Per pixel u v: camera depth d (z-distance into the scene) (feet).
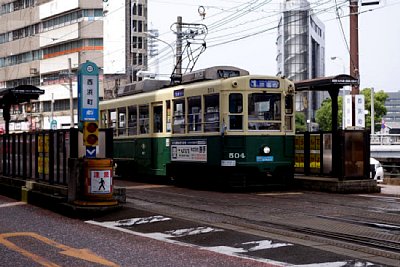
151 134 70.49
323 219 39.22
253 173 58.65
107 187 43.34
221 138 57.52
